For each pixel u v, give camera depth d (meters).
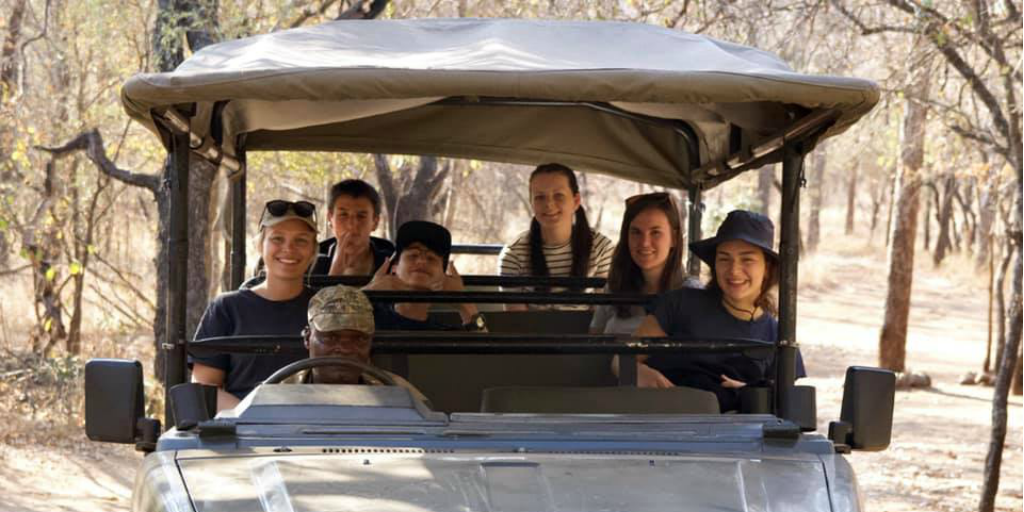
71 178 15.31
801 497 3.37
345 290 4.29
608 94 3.91
